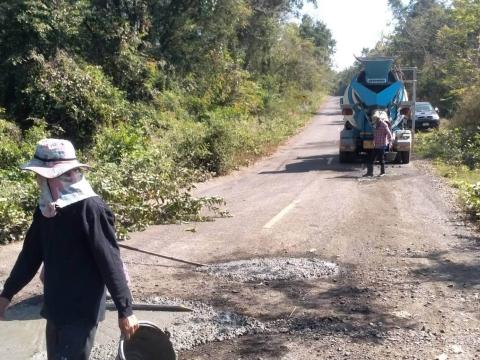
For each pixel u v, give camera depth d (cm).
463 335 530
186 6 2888
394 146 1869
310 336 529
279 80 4859
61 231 333
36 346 511
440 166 1806
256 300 623
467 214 1084
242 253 820
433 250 828
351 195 1314
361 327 549
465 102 2686
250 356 489
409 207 1166
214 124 2000
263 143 2558
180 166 1667
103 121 1900
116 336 529
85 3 2264
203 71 3139
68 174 339
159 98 2552
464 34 3297
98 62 2280
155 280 698
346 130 1964
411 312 587
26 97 1827
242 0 3409
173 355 360
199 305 607
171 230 980
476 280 689
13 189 1078
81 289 335
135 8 2594
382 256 796
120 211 980
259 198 1322
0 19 1808
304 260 775
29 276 354
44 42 1878
